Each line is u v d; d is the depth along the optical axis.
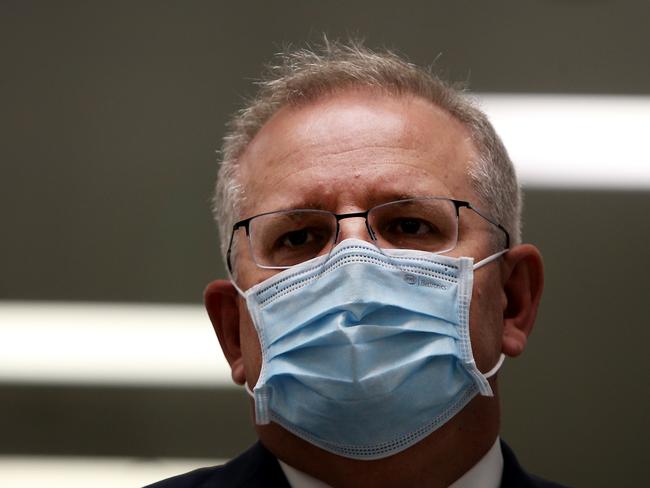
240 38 4.96
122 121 5.23
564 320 5.88
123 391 6.28
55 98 5.15
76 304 5.87
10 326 5.99
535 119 4.95
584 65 4.87
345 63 2.34
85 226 5.58
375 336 1.96
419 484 2.07
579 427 6.24
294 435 2.10
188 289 5.82
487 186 2.22
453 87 2.39
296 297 2.04
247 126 2.38
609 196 5.31
